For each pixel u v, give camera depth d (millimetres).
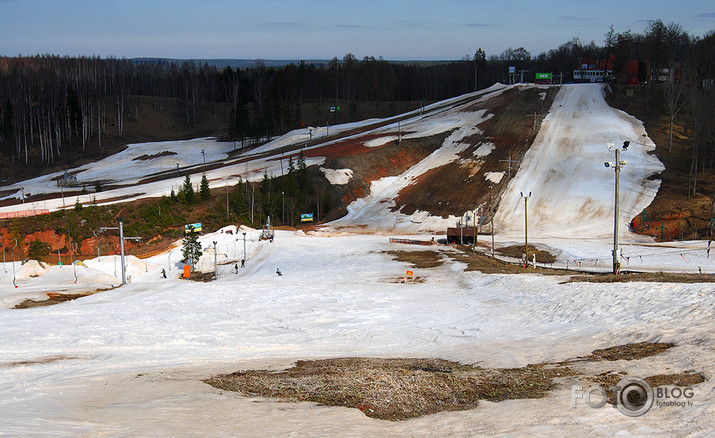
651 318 21969
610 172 105125
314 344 25422
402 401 14078
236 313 36469
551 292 32688
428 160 124125
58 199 108688
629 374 15102
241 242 86875
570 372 16125
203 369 19594
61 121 172375
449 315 31641
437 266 60188
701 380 13789
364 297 41188
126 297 49656
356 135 146625
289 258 75312
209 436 11484
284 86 188500
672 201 92000
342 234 93062
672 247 73000
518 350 20422
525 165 113125
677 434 10773
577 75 187125
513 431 11492
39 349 24547
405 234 92625
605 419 11867
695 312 21219
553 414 12422
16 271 66625
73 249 87188
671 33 163875
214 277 67625
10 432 11609
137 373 18984
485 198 103375
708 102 106312
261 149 156875
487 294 37781
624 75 163000
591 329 22562
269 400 14438
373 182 116000
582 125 129250
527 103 151000
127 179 133250
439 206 103438
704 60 143625
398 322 30656
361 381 15953
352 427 12062
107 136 179375
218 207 101625
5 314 38938
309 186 109438
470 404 13742
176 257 80000
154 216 94375
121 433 11766
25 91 176000
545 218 94625
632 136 120812
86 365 20969
